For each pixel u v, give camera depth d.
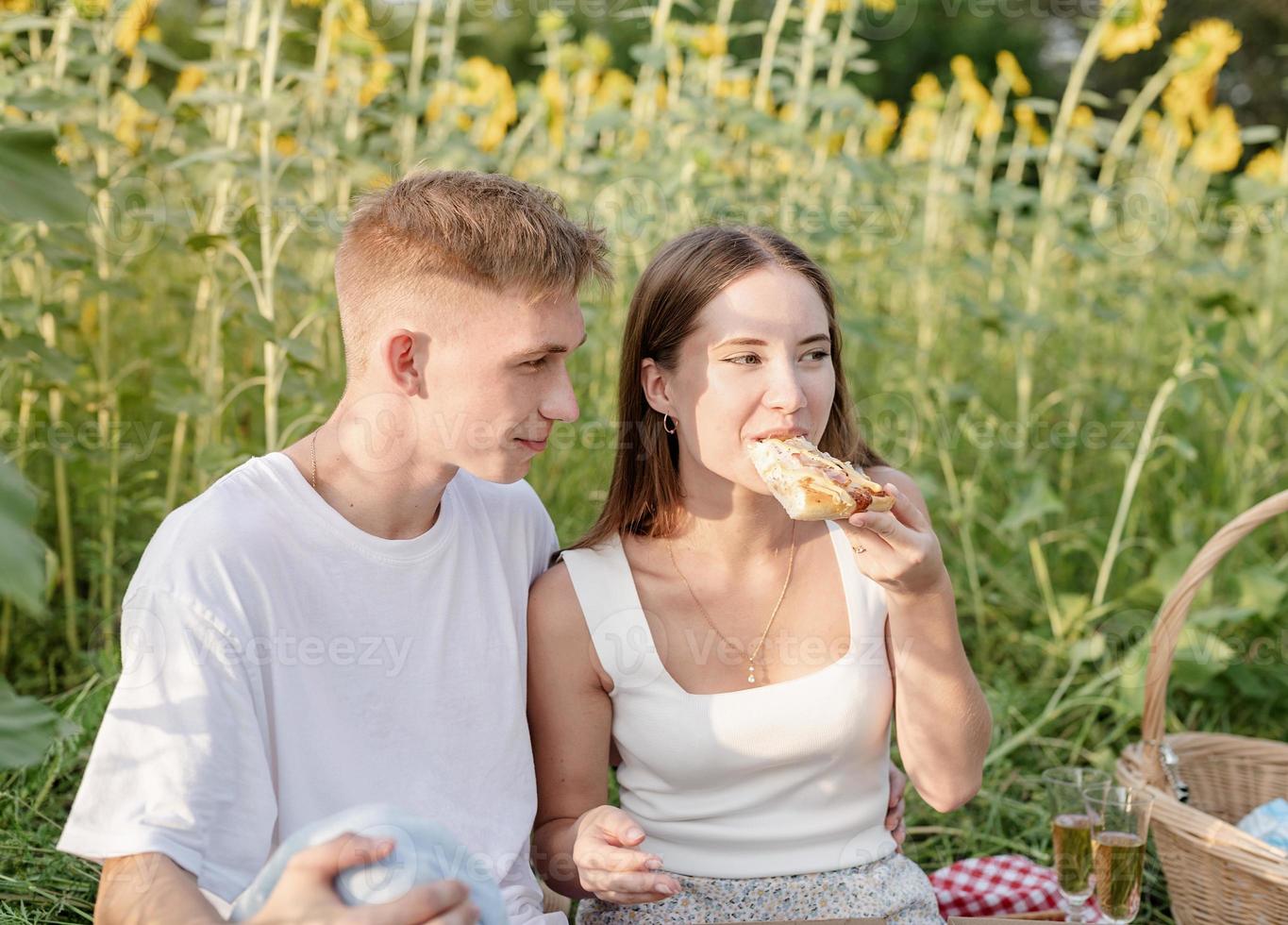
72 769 2.73
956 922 1.82
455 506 1.90
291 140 4.30
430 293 1.70
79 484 3.58
